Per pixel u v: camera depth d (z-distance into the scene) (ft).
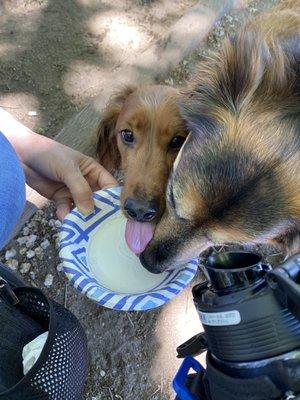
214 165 1.97
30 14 3.26
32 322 1.90
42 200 2.82
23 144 2.30
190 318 2.99
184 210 2.02
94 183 2.41
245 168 1.93
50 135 3.00
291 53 1.96
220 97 2.09
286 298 1.10
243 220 1.95
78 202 2.10
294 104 1.94
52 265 2.80
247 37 2.07
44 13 3.29
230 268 1.20
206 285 1.27
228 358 1.17
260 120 1.96
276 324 1.12
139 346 2.88
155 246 2.10
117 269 2.08
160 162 2.38
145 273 2.10
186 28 3.51
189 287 3.01
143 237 2.18
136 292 2.02
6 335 1.83
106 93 3.10
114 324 2.84
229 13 3.78
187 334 2.97
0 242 1.60
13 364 1.81
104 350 2.80
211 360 1.25
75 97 3.13
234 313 1.13
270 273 1.11
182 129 2.38
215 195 1.95
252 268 1.19
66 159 2.21
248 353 1.14
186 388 1.38
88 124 3.02
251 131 1.96
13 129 2.31
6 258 2.75
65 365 1.68
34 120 3.01
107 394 2.77
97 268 2.05
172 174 2.15
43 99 3.07
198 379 1.38
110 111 2.81
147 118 2.46
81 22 3.34
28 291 1.82
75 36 3.29
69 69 3.19
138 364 2.86
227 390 1.19
